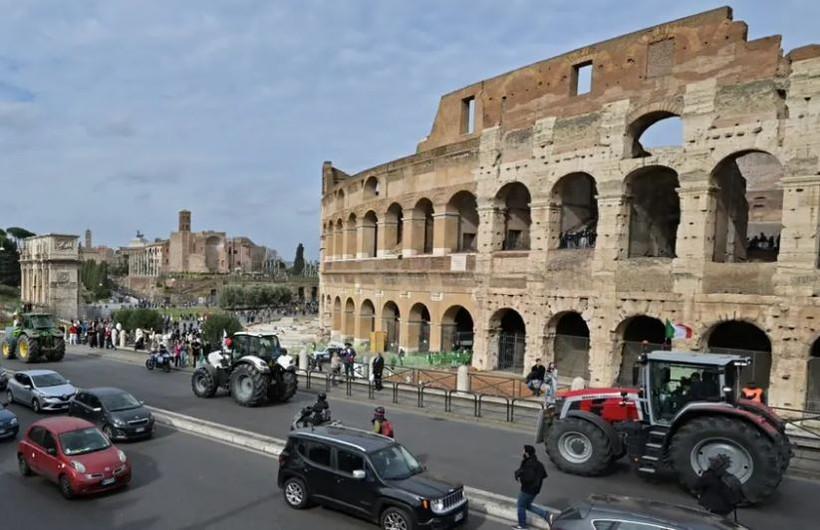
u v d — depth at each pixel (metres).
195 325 79.31
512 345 39.00
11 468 20.17
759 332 34.12
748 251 40.09
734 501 13.80
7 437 23.00
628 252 33.00
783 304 26.80
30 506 16.83
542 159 36.19
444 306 42.50
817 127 26.22
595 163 33.50
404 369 37.09
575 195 40.31
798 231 26.59
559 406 20.86
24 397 28.67
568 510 12.46
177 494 17.78
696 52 29.92
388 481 14.98
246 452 22.27
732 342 34.84
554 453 19.97
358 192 55.28
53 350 46.97
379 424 20.00
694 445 17.02
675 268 30.25
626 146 32.38
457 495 15.02
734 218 34.53
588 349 35.06
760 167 53.31
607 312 32.69
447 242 43.03
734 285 28.39
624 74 32.59
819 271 26.00
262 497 17.58
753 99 28.00
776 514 16.27
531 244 36.66
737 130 28.41
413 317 46.03
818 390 26.17
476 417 27.66
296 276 190.88
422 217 46.56
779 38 27.41
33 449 18.75
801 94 26.66
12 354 48.31
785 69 27.19
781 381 26.72
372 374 36.88
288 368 31.16
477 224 45.16
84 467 17.27
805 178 26.39
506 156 38.44
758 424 16.25
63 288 77.50
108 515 16.20
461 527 15.37
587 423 19.38
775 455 16.12
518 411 29.05
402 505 14.38
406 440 23.81
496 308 38.53
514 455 21.77
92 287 160.25
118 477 17.80
